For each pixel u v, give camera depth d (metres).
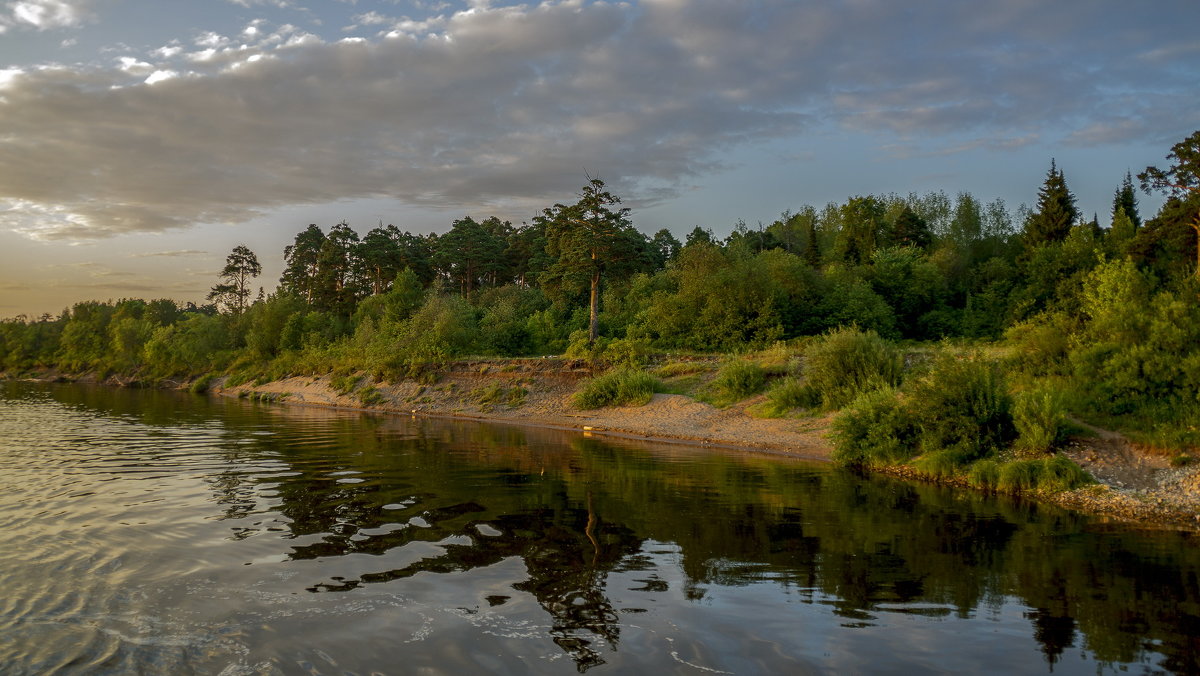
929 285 48.25
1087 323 21.92
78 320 101.69
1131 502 13.14
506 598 7.79
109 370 79.19
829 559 9.48
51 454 19.58
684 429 26.53
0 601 7.54
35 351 99.94
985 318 44.94
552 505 12.89
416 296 66.62
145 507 12.40
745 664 6.17
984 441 16.91
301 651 6.35
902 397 21.42
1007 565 9.25
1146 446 15.52
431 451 21.06
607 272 50.69
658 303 45.31
